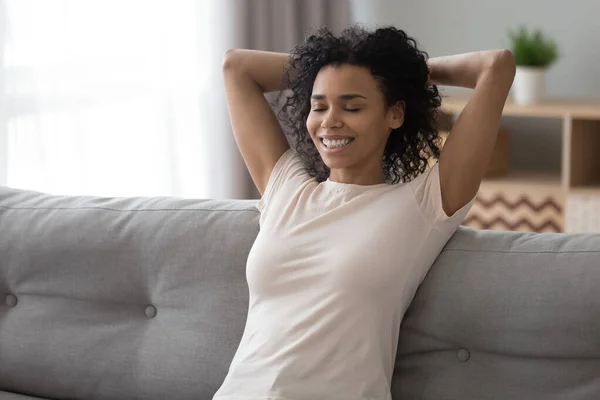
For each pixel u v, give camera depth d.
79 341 2.55
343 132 2.23
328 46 2.26
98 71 4.20
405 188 2.24
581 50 4.89
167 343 2.45
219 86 4.70
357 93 2.21
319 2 4.96
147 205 2.61
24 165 3.90
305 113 2.41
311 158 2.46
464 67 2.30
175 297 2.47
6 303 2.68
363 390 2.09
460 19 5.11
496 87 2.23
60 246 2.60
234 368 2.21
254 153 2.48
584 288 2.06
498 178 4.71
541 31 4.96
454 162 2.22
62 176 4.07
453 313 2.16
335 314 2.13
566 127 4.41
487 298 2.14
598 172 4.70
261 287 2.24
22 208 2.71
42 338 2.59
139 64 4.39
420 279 2.21
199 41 4.64
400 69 2.25
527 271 2.14
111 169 4.33
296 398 2.09
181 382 2.42
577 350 2.05
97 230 2.58
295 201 2.32
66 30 4.02
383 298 2.14
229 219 2.48
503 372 2.12
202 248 2.46
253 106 2.49
